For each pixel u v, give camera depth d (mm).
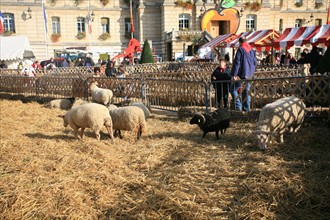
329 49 9070
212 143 6613
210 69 19031
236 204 4020
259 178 4656
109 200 4262
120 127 6996
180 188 4480
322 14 43531
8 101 13852
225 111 6887
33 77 14617
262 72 12469
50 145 6629
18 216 3885
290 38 15656
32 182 4770
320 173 4711
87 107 6680
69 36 38531
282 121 6059
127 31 40375
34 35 37031
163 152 6137
